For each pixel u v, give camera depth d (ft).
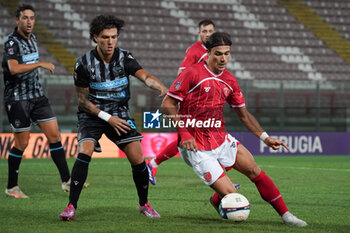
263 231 48.16
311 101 192.65
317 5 281.13
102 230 48.37
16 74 66.74
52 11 239.09
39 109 73.92
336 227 51.31
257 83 176.35
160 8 257.34
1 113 150.30
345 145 171.12
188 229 48.93
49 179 95.40
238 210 50.70
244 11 269.03
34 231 47.83
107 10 248.32
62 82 164.45
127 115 54.44
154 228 49.52
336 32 269.44
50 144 76.33
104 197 72.79
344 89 191.83
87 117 54.13
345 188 86.58
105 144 149.28
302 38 261.44
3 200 69.05
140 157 54.80
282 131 170.60
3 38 220.64
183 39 245.65
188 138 48.42
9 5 232.94
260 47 250.98
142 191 56.59
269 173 112.37
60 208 62.49
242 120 53.42
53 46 225.56
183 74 49.70
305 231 48.57
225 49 48.98
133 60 53.42
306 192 81.20
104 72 52.65
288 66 244.01
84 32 235.20
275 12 272.72
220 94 50.42
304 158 158.92
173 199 71.51
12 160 71.46
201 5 265.54
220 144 50.83
